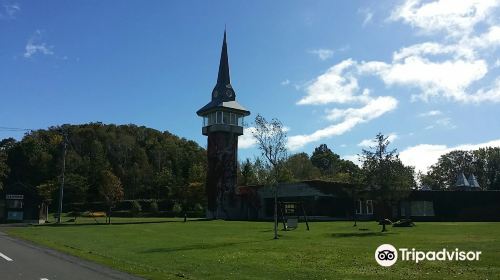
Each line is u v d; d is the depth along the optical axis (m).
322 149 148.75
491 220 59.94
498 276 13.44
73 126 134.62
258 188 68.44
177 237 31.22
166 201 92.94
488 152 115.81
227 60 77.12
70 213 86.56
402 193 38.78
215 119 73.56
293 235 31.88
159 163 127.00
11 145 125.62
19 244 24.58
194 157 126.50
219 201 71.00
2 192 63.84
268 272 14.77
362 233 32.62
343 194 61.28
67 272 13.94
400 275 13.79
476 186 89.19
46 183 95.75
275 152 34.66
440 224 45.34
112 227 45.03
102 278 12.81
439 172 118.44
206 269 15.51
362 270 14.97
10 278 12.78
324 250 21.38
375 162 38.59
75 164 108.38
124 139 128.00
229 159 72.38
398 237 28.03
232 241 27.50
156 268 15.59
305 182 60.91
